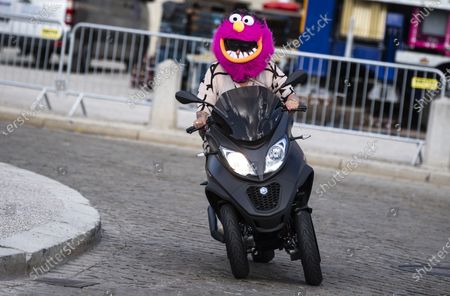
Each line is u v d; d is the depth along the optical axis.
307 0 20.95
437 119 15.60
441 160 15.59
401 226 10.88
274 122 7.26
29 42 18.66
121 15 26.98
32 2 23.75
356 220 10.94
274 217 6.97
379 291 7.46
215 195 7.35
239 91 7.44
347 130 16.70
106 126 16.09
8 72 18.84
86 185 11.27
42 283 6.84
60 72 17.44
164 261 7.93
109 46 18.48
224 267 7.88
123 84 18.94
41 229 7.86
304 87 17.38
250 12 7.71
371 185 14.05
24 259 7.02
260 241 7.23
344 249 9.21
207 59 18.36
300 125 16.88
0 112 16.45
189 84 18.48
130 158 13.86
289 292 7.05
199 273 7.55
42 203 9.02
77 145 14.52
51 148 13.88
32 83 18.73
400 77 16.86
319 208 11.46
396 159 16.41
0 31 18.83
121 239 8.71
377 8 20.91
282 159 7.14
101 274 7.27
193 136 15.98
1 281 6.77
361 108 17.12
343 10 20.89
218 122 7.34
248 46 7.61
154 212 10.16
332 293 7.16
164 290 6.86
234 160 7.13
